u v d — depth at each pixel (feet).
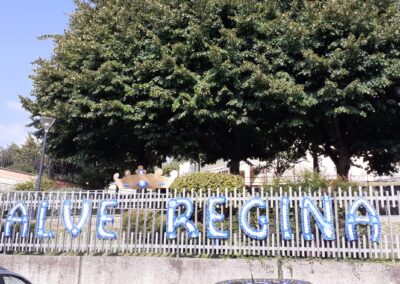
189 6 44.68
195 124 48.14
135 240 28.78
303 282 12.99
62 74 48.19
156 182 37.22
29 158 93.56
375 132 54.49
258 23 42.50
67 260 28.78
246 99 42.68
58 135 53.16
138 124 45.98
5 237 31.37
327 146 59.41
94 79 44.60
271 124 49.75
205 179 30.60
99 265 28.17
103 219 29.63
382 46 41.06
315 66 39.75
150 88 43.32
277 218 26.96
